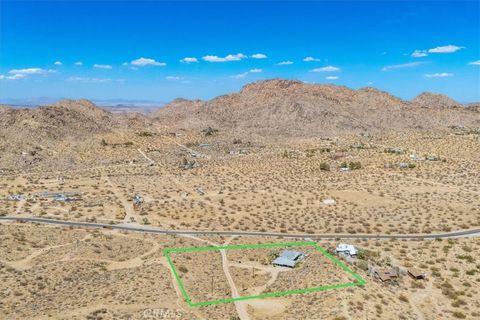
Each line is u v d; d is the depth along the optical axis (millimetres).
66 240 107875
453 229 110250
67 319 62938
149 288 74188
